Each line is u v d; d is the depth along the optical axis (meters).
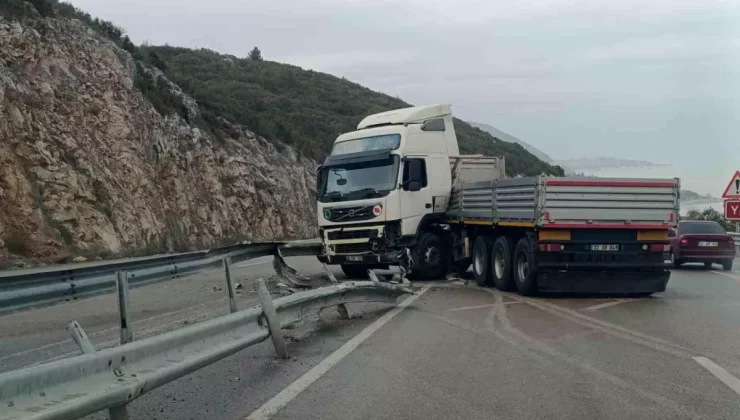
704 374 7.92
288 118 57.22
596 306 13.36
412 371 8.03
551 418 6.30
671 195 13.94
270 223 39.94
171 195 31.42
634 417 6.34
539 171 63.41
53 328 10.84
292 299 9.34
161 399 6.89
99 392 4.86
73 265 20.55
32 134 23.59
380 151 17.52
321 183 18.39
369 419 6.24
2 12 24.81
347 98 72.56
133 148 28.66
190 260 12.03
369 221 17.19
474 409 6.56
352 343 9.69
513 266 15.24
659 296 15.00
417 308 13.15
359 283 11.98
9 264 19.53
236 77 68.81
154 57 39.06
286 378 7.73
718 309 12.98
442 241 18.36
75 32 28.31
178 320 11.44
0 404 4.05
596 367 8.26
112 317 12.00
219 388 7.31
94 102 27.52
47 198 23.14
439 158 18.39
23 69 24.70
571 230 13.80
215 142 38.00
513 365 8.35
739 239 29.81
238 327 7.77
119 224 26.11
